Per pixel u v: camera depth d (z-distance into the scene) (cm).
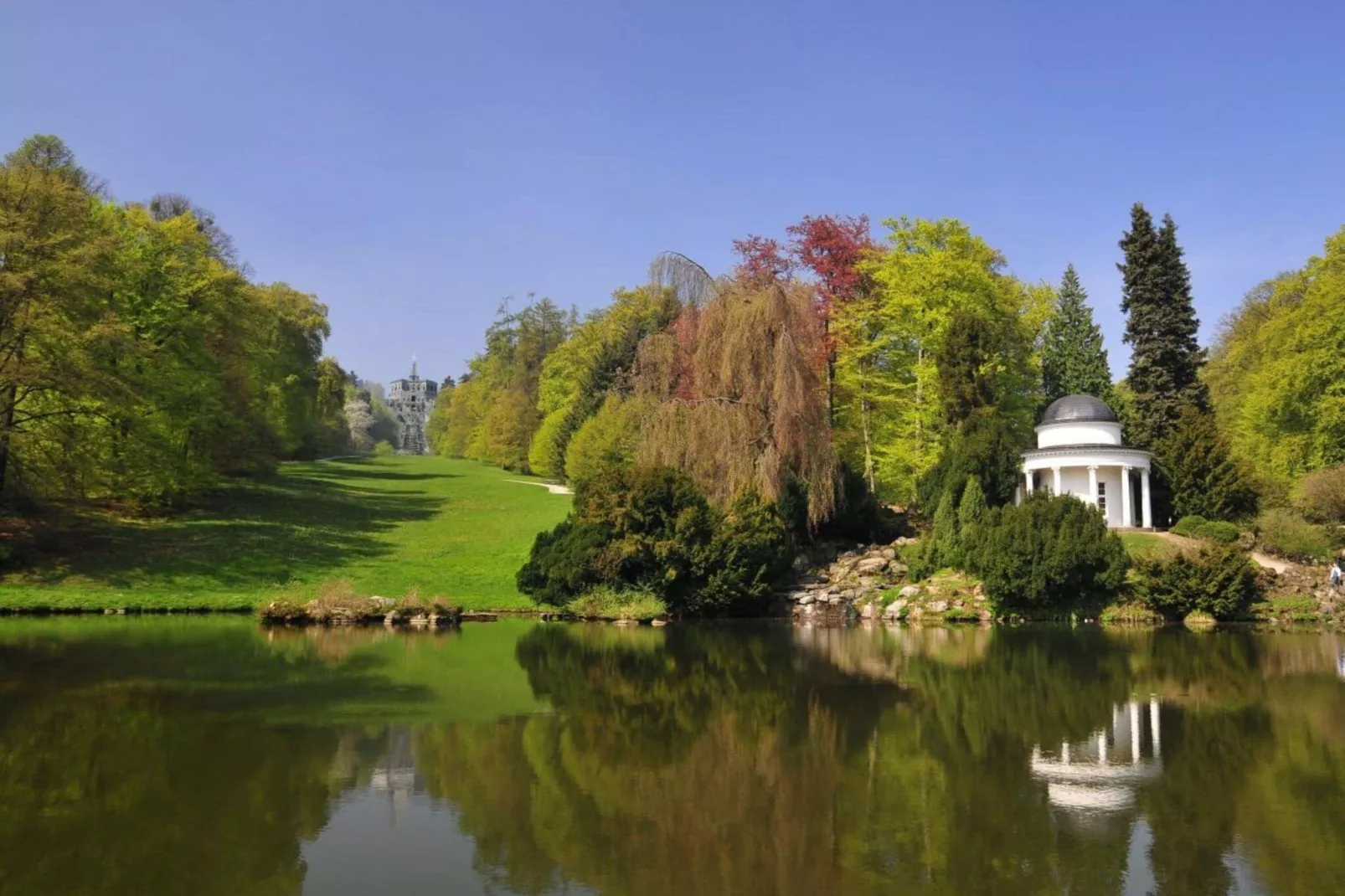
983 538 3134
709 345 3369
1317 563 3381
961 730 1405
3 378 2702
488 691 1680
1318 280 4600
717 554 3002
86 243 2970
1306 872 837
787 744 1313
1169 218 5106
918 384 4491
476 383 11212
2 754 1162
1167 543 3544
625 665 2030
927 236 4603
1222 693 1722
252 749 1222
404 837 909
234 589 2939
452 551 3878
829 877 819
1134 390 5131
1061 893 785
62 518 3538
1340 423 4278
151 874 796
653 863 848
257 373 5447
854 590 3256
